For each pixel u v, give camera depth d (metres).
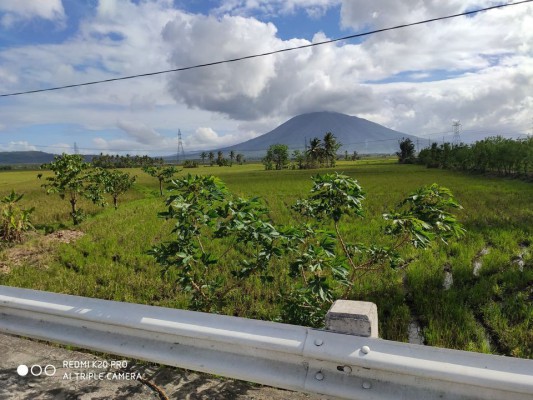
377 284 6.46
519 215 13.84
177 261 3.31
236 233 3.51
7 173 77.44
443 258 8.08
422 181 31.66
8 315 2.89
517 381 1.64
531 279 6.55
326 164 86.25
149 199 23.33
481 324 5.20
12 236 11.24
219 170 80.25
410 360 1.80
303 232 3.84
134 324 2.36
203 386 2.22
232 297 5.92
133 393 2.14
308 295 3.66
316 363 2.00
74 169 14.55
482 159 41.09
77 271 7.94
